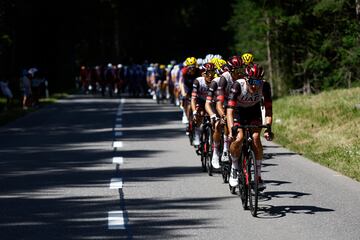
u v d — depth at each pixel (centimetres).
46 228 1388
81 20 9725
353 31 5575
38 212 1553
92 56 13050
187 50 13125
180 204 1628
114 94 8100
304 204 1617
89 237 1309
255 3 6372
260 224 1409
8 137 3353
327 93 4384
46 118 4531
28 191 1834
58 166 2316
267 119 1550
